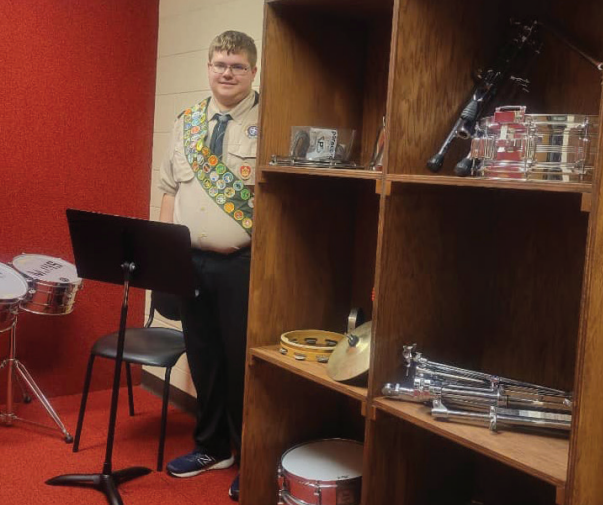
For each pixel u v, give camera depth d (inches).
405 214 78.1
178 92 145.9
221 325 112.4
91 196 146.8
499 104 80.5
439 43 78.2
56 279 126.7
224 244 109.8
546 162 66.7
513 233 84.7
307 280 100.9
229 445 120.5
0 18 133.1
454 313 85.0
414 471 84.8
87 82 143.9
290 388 101.4
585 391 59.9
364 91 102.3
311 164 91.7
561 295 80.4
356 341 85.6
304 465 94.0
